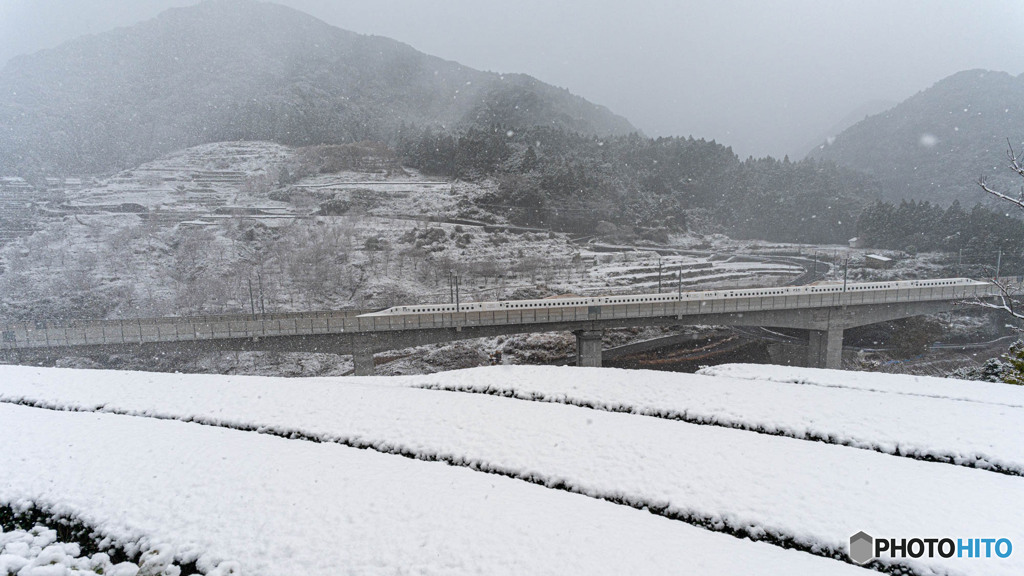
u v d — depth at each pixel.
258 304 63.28
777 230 116.88
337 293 68.50
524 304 51.41
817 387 16.05
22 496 10.55
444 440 12.70
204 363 52.47
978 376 23.59
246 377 19.38
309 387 17.20
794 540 8.76
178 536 8.96
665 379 17.19
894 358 56.59
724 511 9.45
